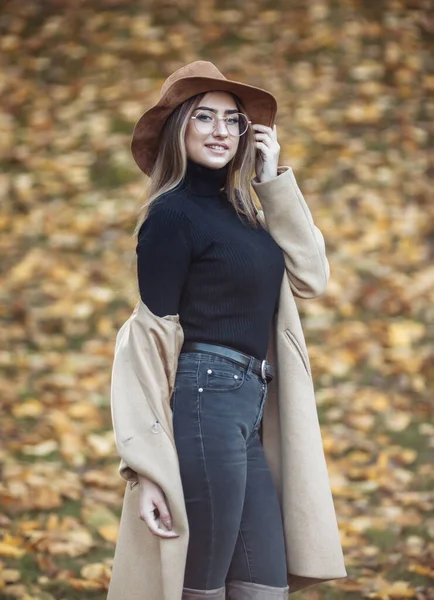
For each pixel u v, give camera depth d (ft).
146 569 15.83
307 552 16.44
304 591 22.03
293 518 16.53
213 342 15.70
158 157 16.63
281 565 16.05
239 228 16.26
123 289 38.19
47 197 44.06
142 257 15.44
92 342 35.32
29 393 32.12
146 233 15.55
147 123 16.51
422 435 29.96
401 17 54.80
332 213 41.50
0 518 24.61
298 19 55.21
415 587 22.16
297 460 16.55
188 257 15.47
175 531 14.97
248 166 16.88
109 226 41.96
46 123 48.98
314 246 17.12
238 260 15.66
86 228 41.81
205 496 15.16
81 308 37.19
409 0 56.08
